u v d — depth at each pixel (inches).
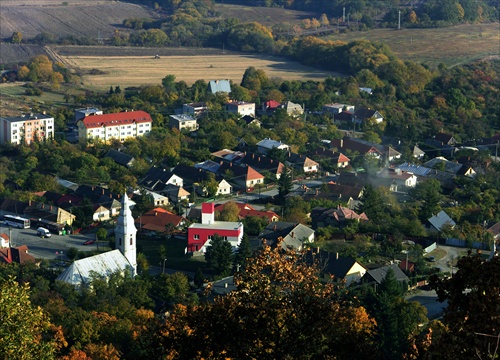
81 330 4419.3
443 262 6628.9
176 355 2583.7
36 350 2554.1
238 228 6688.0
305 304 2513.5
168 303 5393.7
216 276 6013.8
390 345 4468.5
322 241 6948.8
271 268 2568.9
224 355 2482.8
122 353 4259.4
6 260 6269.7
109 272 5713.6
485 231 7332.7
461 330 2161.7
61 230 7367.1
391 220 7450.8
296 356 2486.5
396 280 5531.5
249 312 2497.5
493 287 2134.6
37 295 5226.4
